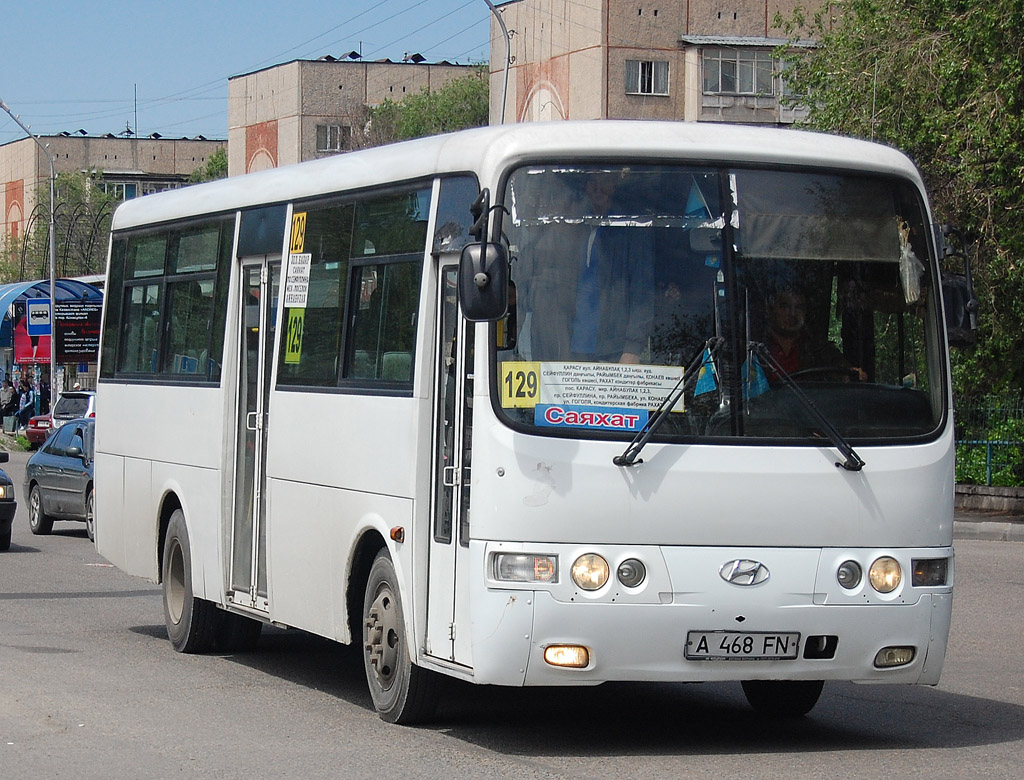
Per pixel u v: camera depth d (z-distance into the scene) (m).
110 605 15.97
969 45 25.67
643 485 8.12
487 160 8.41
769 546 8.27
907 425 8.63
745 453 8.26
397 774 7.95
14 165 123.62
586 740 8.98
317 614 10.26
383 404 9.41
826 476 8.36
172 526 12.97
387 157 9.84
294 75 91.44
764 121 65.69
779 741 9.02
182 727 9.31
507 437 8.12
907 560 8.48
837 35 30.92
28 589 17.36
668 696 10.81
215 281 12.41
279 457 10.91
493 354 8.22
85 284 64.06
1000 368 28.00
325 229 10.59
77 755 8.50
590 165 8.41
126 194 126.25
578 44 66.00
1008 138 24.66
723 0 65.75
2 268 103.44
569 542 8.06
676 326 8.31
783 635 8.24
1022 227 25.39
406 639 9.08
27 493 25.39
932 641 8.54
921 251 8.85
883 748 8.81
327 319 10.40
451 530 8.62
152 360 13.65
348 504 9.82
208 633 12.57
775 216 8.56
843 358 8.56
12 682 10.94
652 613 8.07
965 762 8.38
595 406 8.17
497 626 8.05
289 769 8.09
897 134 28.09
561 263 8.29
